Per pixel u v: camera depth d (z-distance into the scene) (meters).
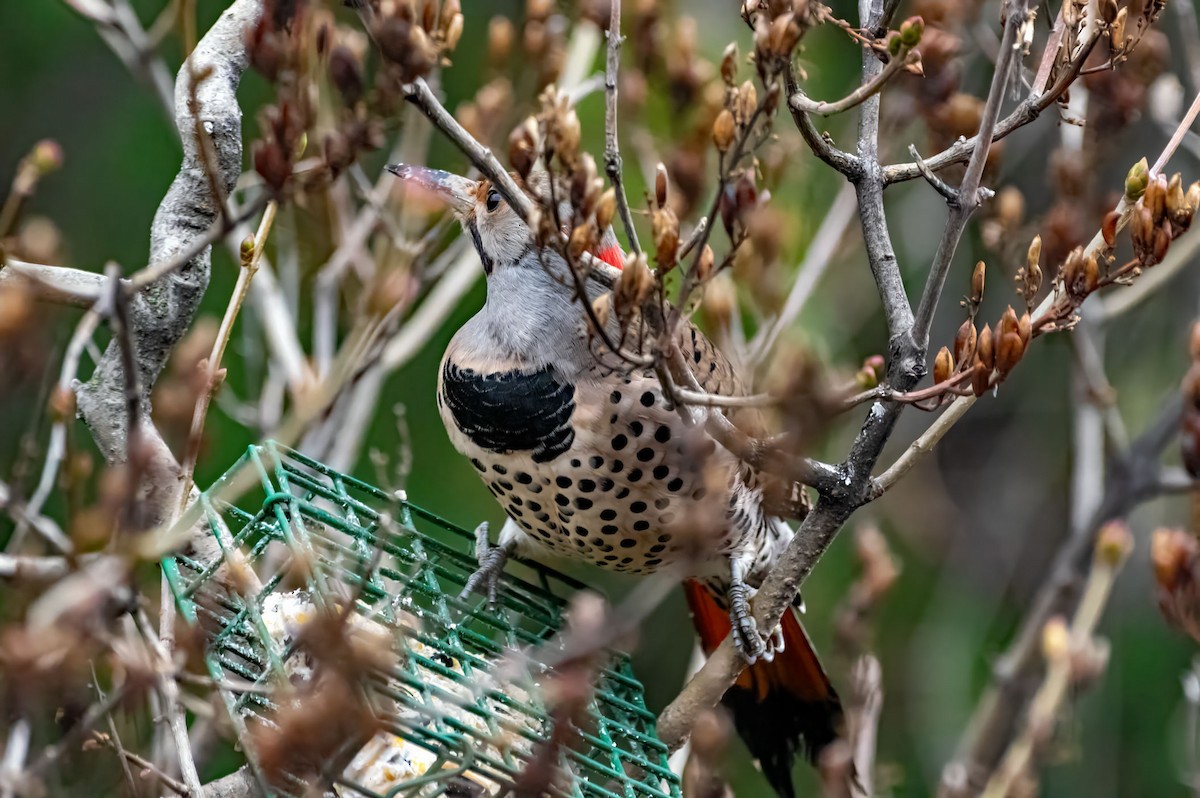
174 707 7.06
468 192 9.57
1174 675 14.16
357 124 6.88
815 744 10.46
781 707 10.52
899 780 11.97
